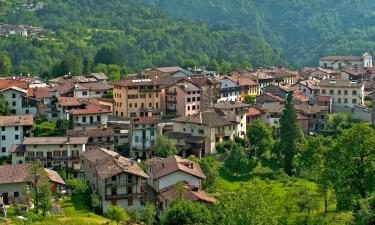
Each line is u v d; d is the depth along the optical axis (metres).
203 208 122.44
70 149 177.00
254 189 109.06
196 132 196.88
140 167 163.12
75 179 168.50
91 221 132.00
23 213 138.00
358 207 101.06
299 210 131.12
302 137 192.75
